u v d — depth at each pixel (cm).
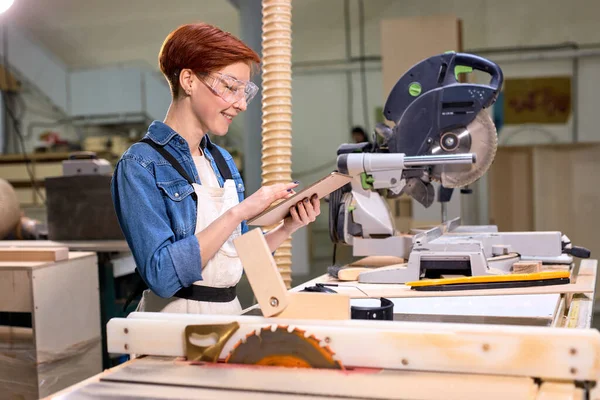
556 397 90
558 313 145
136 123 893
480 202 546
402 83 206
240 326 111
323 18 879
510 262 193
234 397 101
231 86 147
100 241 331
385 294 166
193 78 148
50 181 341
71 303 264
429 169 206
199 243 138
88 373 274
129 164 144
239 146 895
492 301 153
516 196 567
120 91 859
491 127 201
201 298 153
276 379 103
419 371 101
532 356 96
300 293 115
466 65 205
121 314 325
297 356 107
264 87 213
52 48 925
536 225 562
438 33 475
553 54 794
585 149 549
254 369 107
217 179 166
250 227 244
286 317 114
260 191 142
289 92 213
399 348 102
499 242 205
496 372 98
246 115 463
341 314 112
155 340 116
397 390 98
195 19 884
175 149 152
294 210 148
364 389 99
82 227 337
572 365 94
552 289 161
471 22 819
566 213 557
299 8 882
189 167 153
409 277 185
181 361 113
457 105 200
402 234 223
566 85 793
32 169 790
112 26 907
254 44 466
